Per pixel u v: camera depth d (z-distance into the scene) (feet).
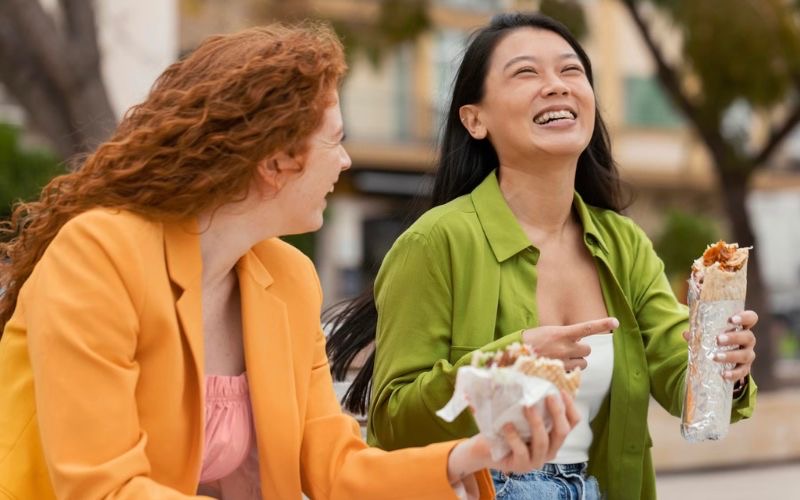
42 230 6.39
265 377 6.63
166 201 6.22
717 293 6.93
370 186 73.51
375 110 72.59
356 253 73.26
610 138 9.09
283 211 6.52
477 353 5.48
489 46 8.46
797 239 91.25
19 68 22.75
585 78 8.33
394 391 7.78
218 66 6.33
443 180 8.96
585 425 8.04
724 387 6.98
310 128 6.36
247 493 7.04
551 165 8.20
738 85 33.27
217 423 6.59
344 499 6.49
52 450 5.70
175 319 6.17
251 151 6.19
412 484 6.19
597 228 8.68
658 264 8.80
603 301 8.38
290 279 6.97
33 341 5.86
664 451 24.59
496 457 5.51
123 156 6.24
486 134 8.60
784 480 23.76
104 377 5.78
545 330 6.93
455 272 8.00
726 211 36.06
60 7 23.04
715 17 31.63
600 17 77.87
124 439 5.81
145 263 6.09
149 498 5.58
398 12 32.86
